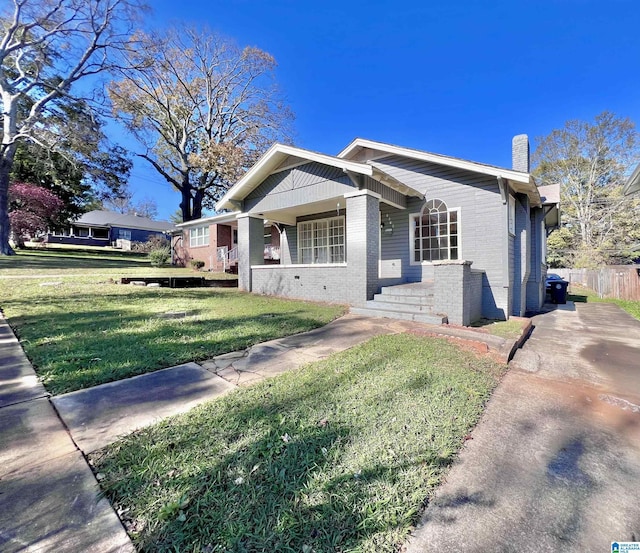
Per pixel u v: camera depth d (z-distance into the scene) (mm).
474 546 1491
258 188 10070
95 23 16734
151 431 2299
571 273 20188
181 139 25312
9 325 5094
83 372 3326
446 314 6273
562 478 2016
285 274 9383
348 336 5281
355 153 10422
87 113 18016
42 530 1463
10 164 16391
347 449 2131
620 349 5262
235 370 3672
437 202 8789
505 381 3709
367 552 1421
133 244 34062
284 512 1594
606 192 25969
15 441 2164
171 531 1473
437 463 2051
